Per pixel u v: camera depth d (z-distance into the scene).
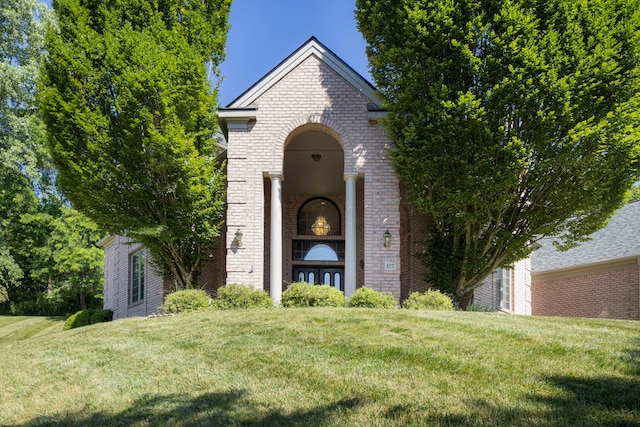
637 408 5.77
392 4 14.31
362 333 9.66
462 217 14.45
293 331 10.15
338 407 6.31
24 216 34.12
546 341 8.66
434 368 7.53
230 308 14.29
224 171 18.03
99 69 14.47
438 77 14.01
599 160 13.33
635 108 12.83
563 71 12.89
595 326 10.74
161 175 14.76
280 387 7.29
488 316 11.60
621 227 22.66
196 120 15.50
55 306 39.44
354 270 15.83
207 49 15.98
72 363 9.60
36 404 7.74
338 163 19.41
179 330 11.25
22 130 28.84
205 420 6.35
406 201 16.80
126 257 22.70
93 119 13.96
